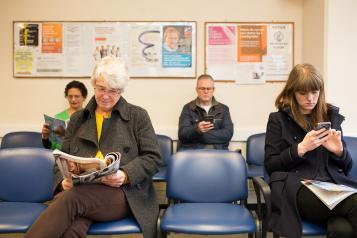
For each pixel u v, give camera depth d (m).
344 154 1.70
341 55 2.65
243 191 1.89
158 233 1.60
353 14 2.64
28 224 1.58
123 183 1.58
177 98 3.23
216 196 1.90
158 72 3.21
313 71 1.72
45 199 1.90
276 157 1.76
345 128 2.67
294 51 3.21
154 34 3.19
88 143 1.68
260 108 3.23
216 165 1.93
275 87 3.22
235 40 3.19
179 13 3.19
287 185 1.64
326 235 1.51
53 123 2.41
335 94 2.66
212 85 2.94
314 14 2.89
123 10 3.18
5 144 2.82
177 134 3.18
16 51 3.18
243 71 3.21
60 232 1.36
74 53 3.19
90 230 1.51
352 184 1.68
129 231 1.53
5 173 1.89
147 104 3.23
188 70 3.20
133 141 1.71
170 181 1.91
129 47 3.19
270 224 1.62
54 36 3.18
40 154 1.94
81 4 3.17
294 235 1.51
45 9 3.17
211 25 3.18
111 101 1.66
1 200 1.89
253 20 3.19
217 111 3.02
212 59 3.20
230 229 1.53
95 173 1.40
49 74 3.19
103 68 1.61
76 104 2.97
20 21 3.16
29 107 3.21
